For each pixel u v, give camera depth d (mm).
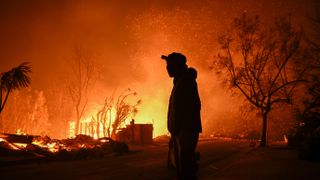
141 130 27750
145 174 11500
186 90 2922
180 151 2834
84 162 15281
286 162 14820
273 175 10508
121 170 12531
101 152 18172
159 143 28828
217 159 17094
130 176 11078
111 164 14461
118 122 29766
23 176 10781
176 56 3137
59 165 13906
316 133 16109
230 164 14602
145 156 18453
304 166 13031
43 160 15203
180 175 2820
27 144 16625
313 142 15445
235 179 9680
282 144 32938
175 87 3010
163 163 14914
